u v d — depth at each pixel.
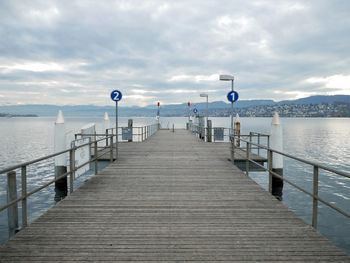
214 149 17.44
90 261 4.29
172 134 30.92
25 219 5.61
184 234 5.25
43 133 100.38
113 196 7.68
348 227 13.50
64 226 5.60
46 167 30.67
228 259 4.36
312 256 4.45
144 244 4.84
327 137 80.94
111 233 5.28
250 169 13.04
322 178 26.38
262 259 4.36
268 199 7.45
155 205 6.94
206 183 9.11
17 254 4.49
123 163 12.58
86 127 14.23
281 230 5.43
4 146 55.69
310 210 16.20
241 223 5.79
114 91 13.87
